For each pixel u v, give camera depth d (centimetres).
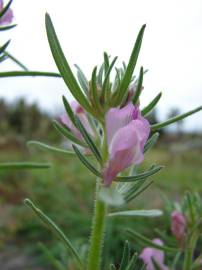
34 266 14
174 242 6
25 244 16
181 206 6
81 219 16
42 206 18
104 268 10
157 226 13
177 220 6
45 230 16
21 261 14
